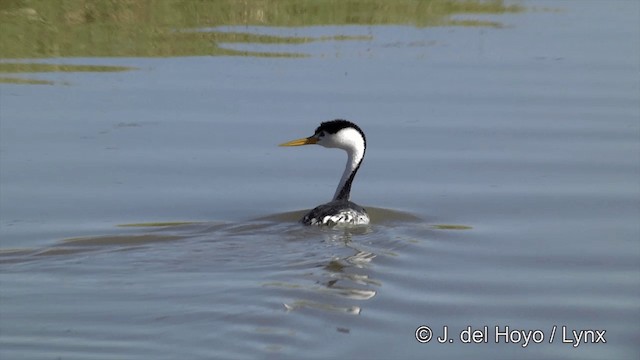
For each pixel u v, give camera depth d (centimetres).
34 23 2798
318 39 2797
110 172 1955
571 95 2369
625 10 3166
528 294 1505
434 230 1733
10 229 1700
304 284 1490
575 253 1655
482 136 2142
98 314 1391
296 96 2325
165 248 1627
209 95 2331
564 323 1423
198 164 1997
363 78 2459
